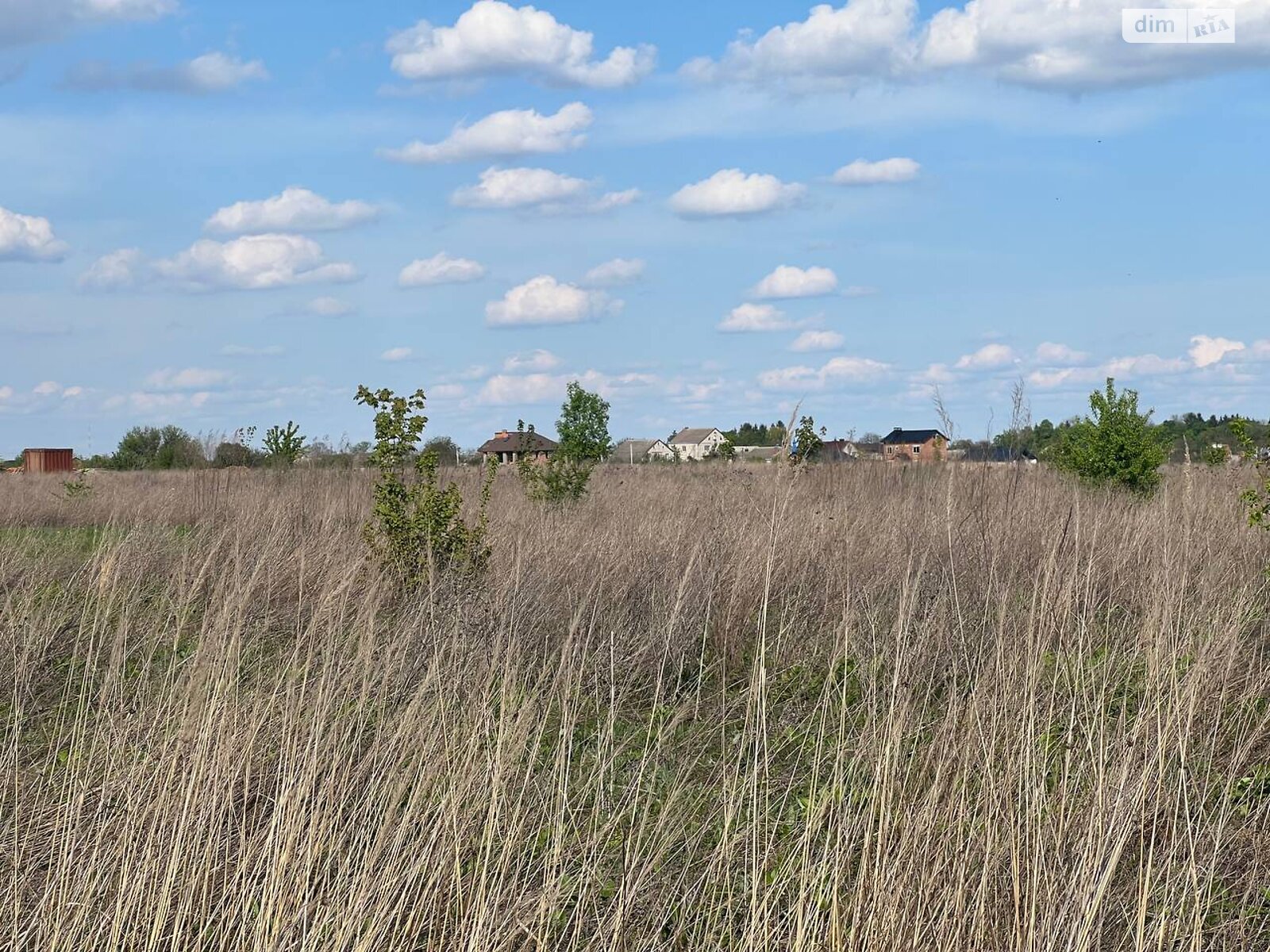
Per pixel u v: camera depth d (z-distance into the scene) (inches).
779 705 279.7
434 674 233.0
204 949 180.1
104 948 177.5
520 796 196.1
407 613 299.9
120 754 216.4
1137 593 313.7
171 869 177.9
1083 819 180.9
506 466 882.1
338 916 172.1
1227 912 186.5
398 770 205.3
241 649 271.0
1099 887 162.1
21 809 214.2
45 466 1472.7
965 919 167.6
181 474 867.4
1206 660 239.0
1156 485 681.6
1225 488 498.3
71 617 332.5
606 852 198.7
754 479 633.6
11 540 444.8
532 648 303.3
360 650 243.0
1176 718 188.7
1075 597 254.2
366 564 380.2
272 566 364.2
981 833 178.5
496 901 172.6
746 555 372.8
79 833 196.4
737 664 319.6
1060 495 544.1
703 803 223.6
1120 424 693.3
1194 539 367.9
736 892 192.7
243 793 213.0
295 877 178.2
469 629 281.6
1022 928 167.0
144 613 332.5
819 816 183.0
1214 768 222.5
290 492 599.8
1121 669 245.0
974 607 308.5
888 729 187.3
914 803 183.9
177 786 199.6
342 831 190.4
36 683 281.3
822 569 365.4
